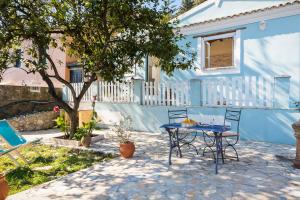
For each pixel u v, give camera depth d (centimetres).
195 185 480
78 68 1744
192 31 1209
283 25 975
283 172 548
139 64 877
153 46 782
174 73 1280
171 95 1070
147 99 1139
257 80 891
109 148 801
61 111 1378
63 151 788
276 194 433
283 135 829
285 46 973
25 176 555
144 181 506
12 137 687
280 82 830
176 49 816
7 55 860
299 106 846
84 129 862
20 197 442
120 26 897
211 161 640
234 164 612
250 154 704
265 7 980
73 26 895
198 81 990
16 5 778
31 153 769
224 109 934
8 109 1317
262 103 870
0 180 357
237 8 1149
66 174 568
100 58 853
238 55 1087
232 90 925
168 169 581
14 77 1903
